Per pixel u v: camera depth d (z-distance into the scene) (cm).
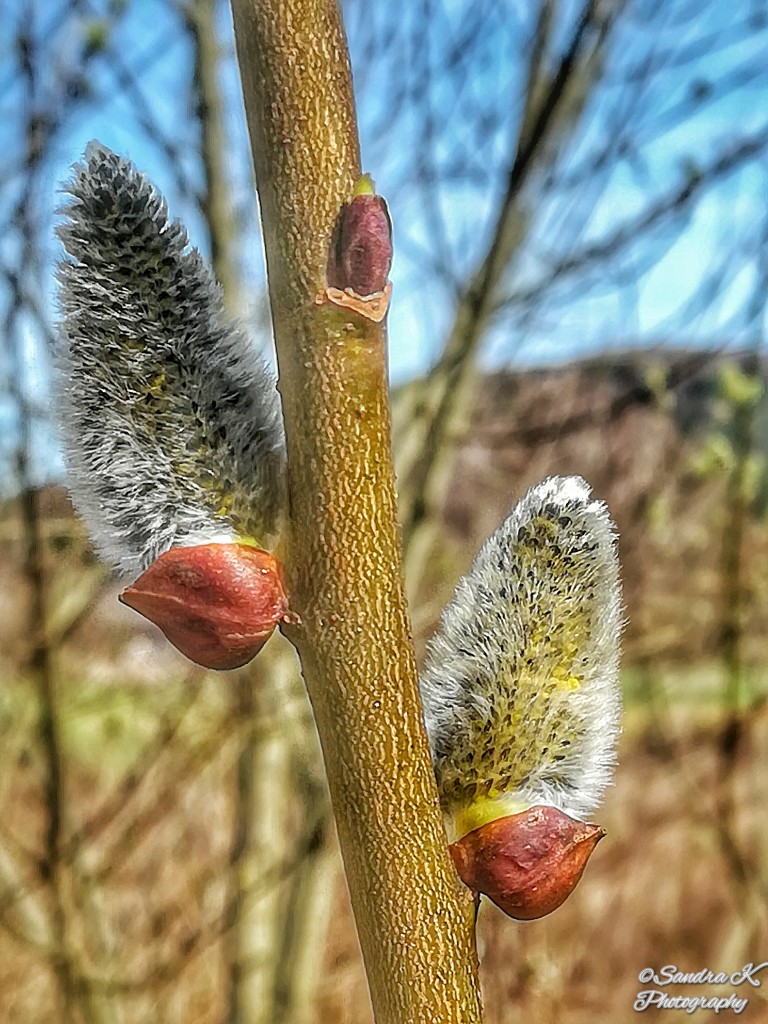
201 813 41
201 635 8
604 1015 42
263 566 8
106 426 8
